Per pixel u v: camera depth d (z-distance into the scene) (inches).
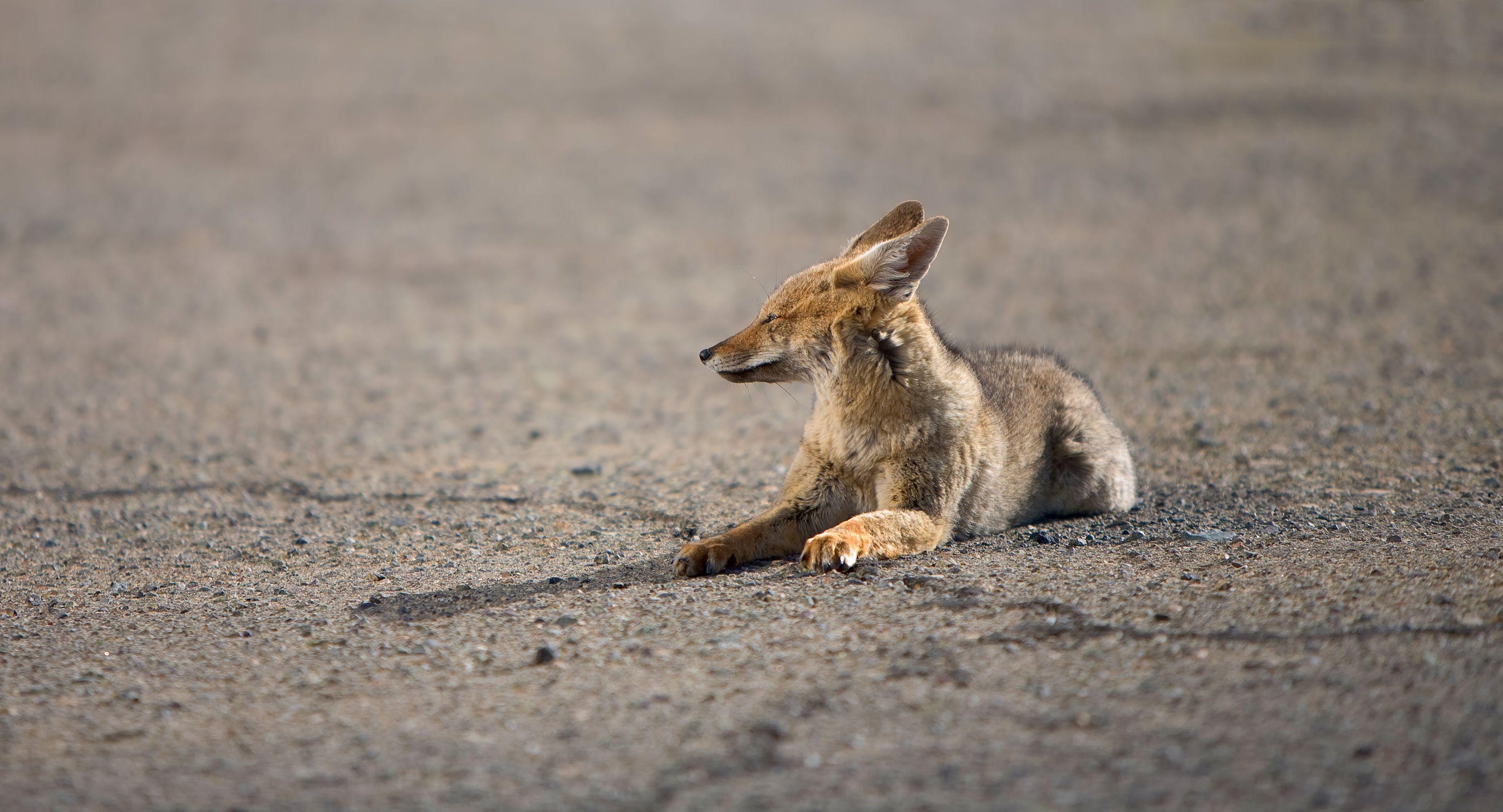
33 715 218.1
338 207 1263.5
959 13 2353.6
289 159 1462.8
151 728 210.8
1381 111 1457.9
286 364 700.7
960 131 1518.2
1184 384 557.0
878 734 196.1
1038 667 219.8
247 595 296.4
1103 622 241.1
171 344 756.6
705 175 1358.3
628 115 1665.8
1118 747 187.6
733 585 284.2
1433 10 1977.1
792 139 1510.8
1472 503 335.6
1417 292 748.0
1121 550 301.9
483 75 1894.7
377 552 335.9
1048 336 692.7
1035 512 346.6
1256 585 260.2
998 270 923.4
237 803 182.2
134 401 600.4
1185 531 319.0
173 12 2335.1
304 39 2145.7
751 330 329.1
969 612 252.4
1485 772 173.8
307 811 179.0
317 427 545.0
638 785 183.0
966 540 321.4
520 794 181.6
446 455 483.8
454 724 208.1
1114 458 353.1
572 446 500.4
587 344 754.2
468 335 789.2
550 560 320.2
